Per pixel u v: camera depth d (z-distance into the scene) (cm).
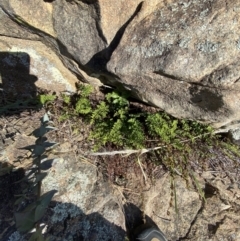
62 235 56
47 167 31
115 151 66
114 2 50
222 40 48
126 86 62
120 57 54
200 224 71
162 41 51
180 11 52
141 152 68
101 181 65
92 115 67
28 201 54
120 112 68
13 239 51
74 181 62
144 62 52
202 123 66
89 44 56
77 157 64
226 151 72
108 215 62
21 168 56
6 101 67
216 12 50
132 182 68
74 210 59
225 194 72
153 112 69
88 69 61
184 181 72
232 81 47
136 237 65
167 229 70
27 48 63
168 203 71
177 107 60
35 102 67
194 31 50
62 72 67
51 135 64
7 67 65
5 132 59
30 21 55
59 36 57
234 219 71
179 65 49
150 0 52
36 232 27
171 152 69
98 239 60
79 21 54
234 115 53
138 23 54
